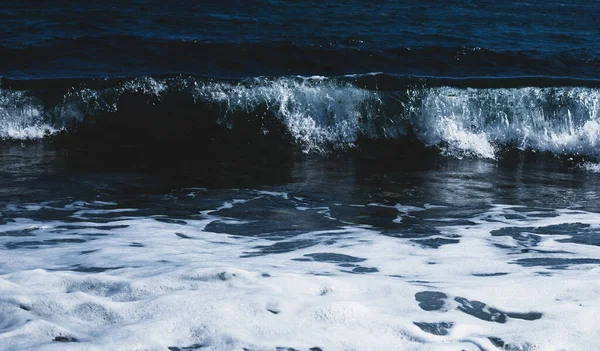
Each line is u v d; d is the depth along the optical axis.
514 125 10.90
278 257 5.55
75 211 6.96
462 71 13.83
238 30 16.44
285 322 4.04
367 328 4.02
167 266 5.13
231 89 11.01
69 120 10.66
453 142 10.66
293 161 9.59
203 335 3.87
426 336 3.96
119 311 4.13
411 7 20.92
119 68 13.09
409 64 14.05
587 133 10.71
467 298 4.51
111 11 17.97
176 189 7.96
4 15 16.94
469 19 19.48
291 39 15.49
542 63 14.41
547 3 23.31
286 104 10.92
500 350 3.84
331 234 6.38
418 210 7.35
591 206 7.69
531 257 5.67
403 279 4.99
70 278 4.66
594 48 16.22
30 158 9.21
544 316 4.25
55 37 14.64
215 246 5.89
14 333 3.78
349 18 18.53
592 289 4.66
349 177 8.81
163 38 14.77
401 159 9.92
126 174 8.59
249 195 7.79
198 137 10.45
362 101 10.93
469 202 7.75
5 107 10.55
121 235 6.16
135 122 10.73
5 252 5.54
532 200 7.92
